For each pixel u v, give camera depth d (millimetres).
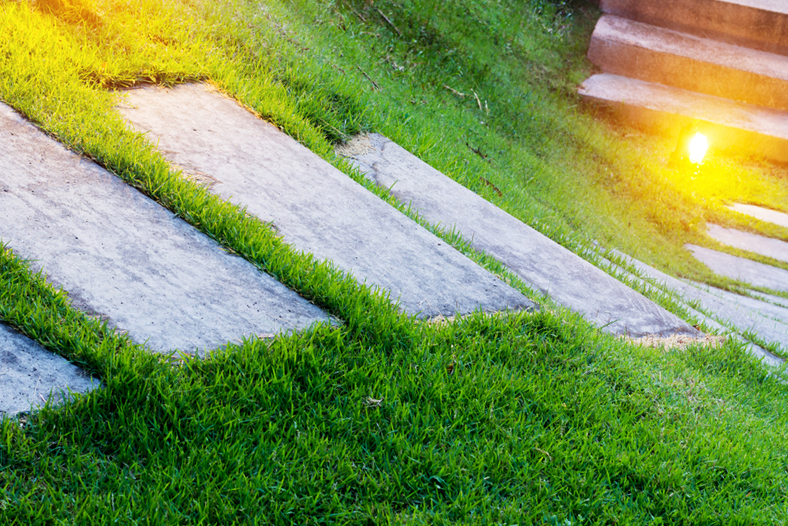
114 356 1953
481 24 8383
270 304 2422
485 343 2545
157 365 1979
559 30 9781
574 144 7809
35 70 3191
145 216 2654
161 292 2311
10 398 1769
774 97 9656
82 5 3852
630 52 9664
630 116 8953
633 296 3768
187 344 2127
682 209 7473
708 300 5273
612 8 10492
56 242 2365
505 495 1915
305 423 1964
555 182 6625
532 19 9531
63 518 1538
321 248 2889
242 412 1961
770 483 2221
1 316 1989
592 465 2068
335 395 2104
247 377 2066
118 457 1725
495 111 7246
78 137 2895
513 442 2072
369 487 1805
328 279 2561
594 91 9016
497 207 4398
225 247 2648
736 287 6141
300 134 3867
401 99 5816
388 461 1895
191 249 2572
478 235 3875
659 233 7047
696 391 2701
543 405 2281
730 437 2404
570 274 3764
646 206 7355
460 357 2395
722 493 2100
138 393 1883
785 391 3168
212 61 4105
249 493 1690
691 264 6469
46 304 2086
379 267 2891
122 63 3645
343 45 5965
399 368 2258
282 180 3332
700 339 3525
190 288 2375
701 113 9047
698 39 10125
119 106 3373
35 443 1686
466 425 2092
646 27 10266
